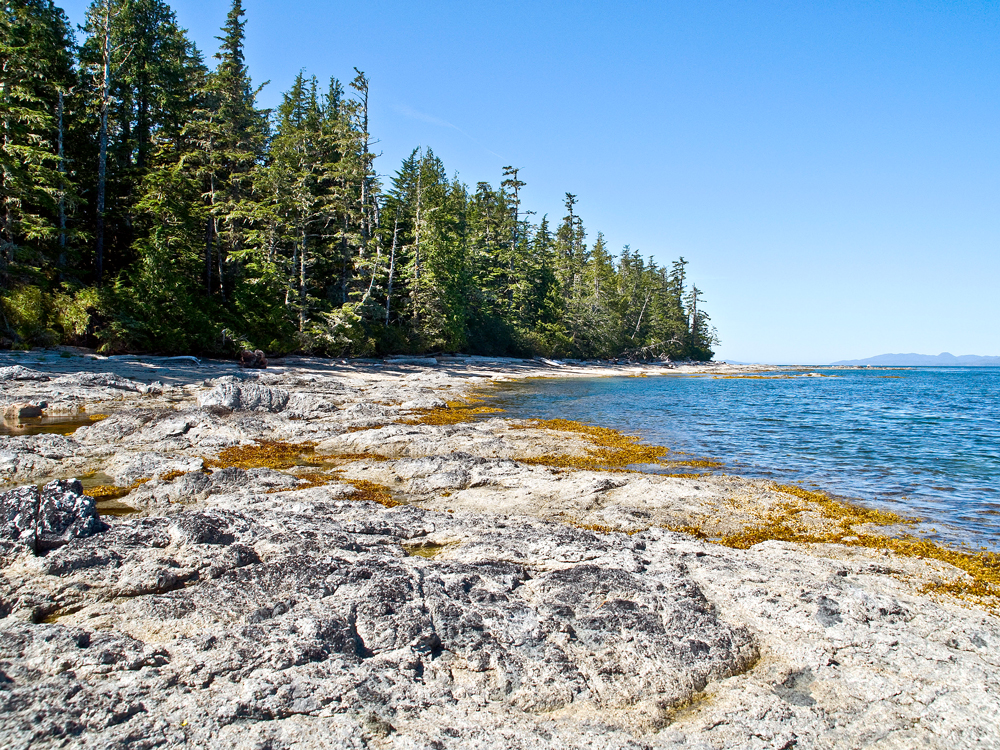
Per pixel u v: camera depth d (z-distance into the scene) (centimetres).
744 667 536
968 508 1135
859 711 476
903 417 2723
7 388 2077
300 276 4478
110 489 1097
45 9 3356
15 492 688
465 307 6212
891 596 664
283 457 1448
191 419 1655
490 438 1697
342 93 5834
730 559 756
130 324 3117
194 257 3731
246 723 417
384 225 5403
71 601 569
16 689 417
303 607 562
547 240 8212
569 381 5128
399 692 466
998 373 10769
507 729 437
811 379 6838
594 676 506
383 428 1675
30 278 3009
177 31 4303
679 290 11212
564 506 1065
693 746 432
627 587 638
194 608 554
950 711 476
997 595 709
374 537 795
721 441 1909
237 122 4297
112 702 419
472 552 743
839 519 1034
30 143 3073
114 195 3784
